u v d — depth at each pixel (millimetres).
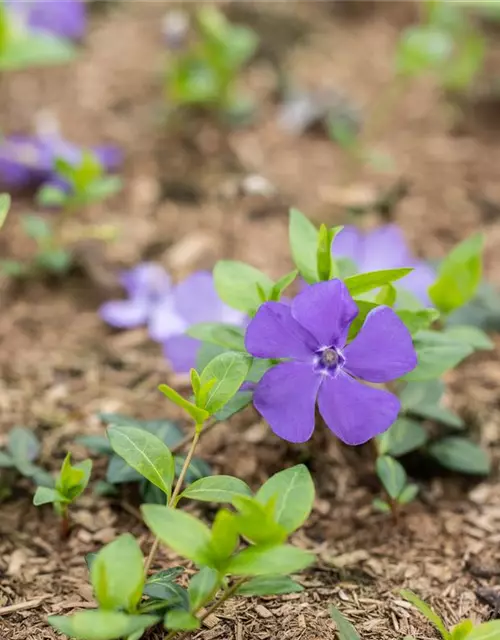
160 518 312
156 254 488
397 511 383
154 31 695
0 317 456
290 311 331
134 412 416
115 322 453
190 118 591
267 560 309
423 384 395
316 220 511
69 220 500
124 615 308
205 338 355
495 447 408
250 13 697
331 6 731
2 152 510
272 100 623
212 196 528
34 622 348
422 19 688
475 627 333
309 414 334
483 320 448
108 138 570
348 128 590
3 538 373
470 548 375
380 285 341
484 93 636
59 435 406
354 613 353
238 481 334
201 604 319
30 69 636
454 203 533
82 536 374
